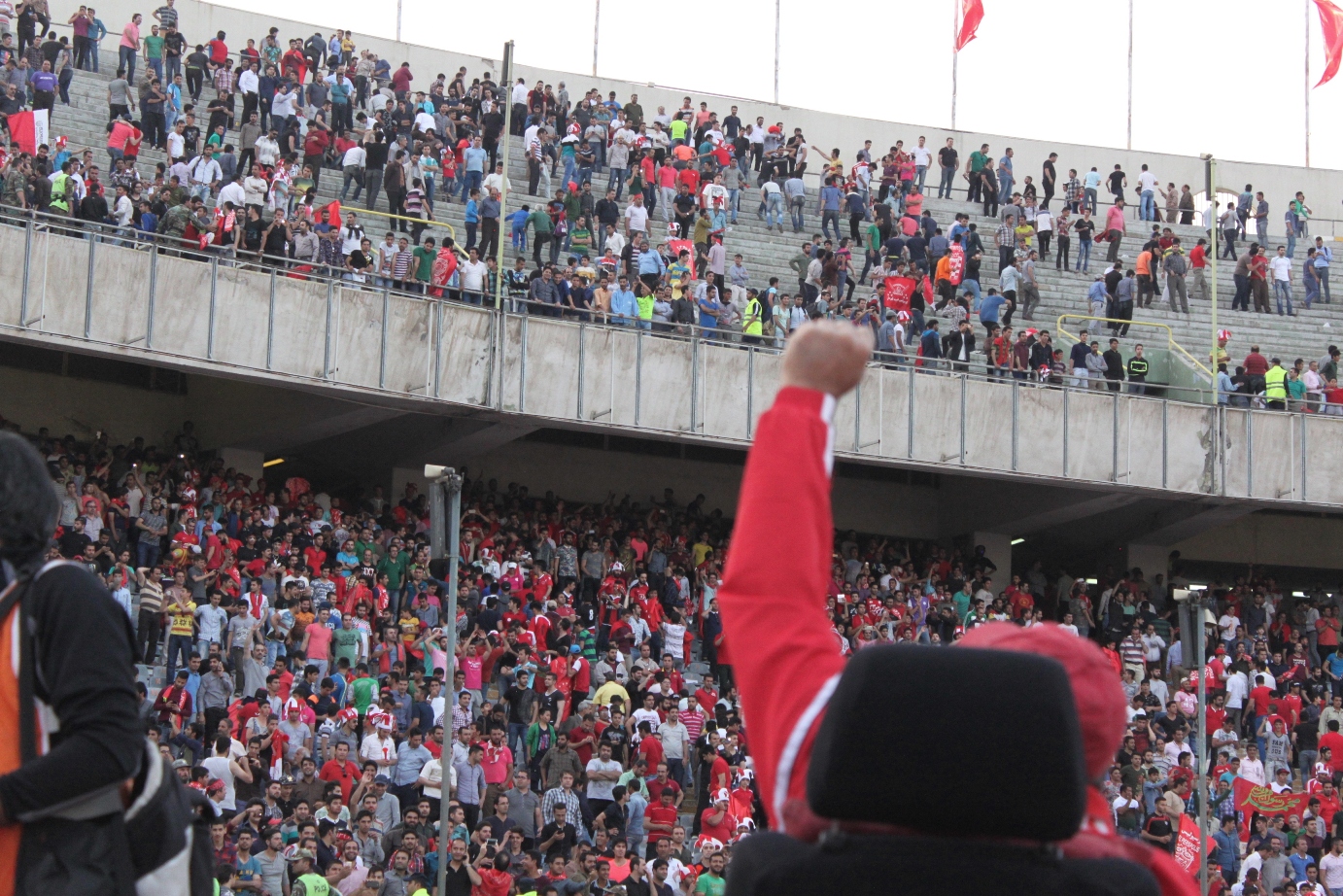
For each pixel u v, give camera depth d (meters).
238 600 21.38
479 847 16.48
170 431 28.30
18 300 22.97
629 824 18.69
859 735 1.87
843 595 27.53
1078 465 30.33
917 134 41.53
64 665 2.75
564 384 27.22
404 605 24.06
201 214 25.84
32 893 2.77
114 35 34.94
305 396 27.08
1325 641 30.05
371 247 28.31
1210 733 24.62
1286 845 21.97
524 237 30.81
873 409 29.23
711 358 28.34
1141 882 1.93
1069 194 38.66
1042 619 30.64
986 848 1.91
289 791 16.80
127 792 2.91
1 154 24.89
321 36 35.59
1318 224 42.94
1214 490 30.88
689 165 34.31
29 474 2.90
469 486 28.55
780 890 1.92
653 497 32.34
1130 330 35.44
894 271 32.28
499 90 34.59
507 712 21.36
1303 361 32.50
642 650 24.59
